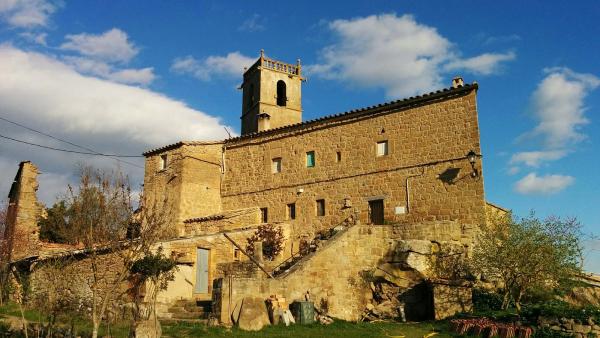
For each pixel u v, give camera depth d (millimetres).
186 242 22125
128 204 13523
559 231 18859
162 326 15945
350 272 21109
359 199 26391
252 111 42906
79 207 12859
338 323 17469
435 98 24938
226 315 16203
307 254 22266
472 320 16109
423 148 24875
